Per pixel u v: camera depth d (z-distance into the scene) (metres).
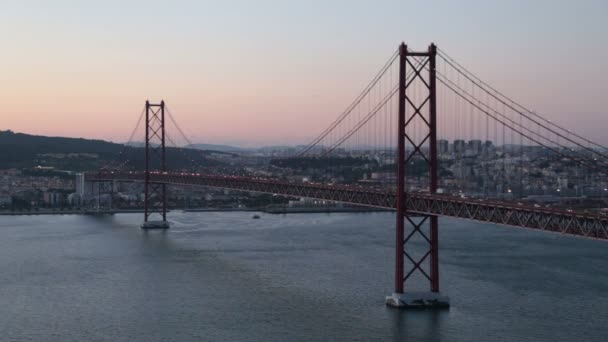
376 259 110.12
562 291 84.19
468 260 107.25
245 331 68.31
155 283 91.06
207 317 73.44
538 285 87.69
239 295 83.31
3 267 103.81
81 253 118.88
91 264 106.62
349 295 82.56
